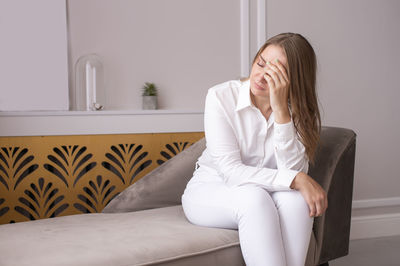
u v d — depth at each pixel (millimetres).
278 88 1349
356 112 2689
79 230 1377
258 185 1320
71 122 2096
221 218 1339
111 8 2240
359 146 2703
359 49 2672
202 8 2385
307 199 1282
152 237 1279
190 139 2289
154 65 2328
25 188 2057
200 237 1298
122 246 1202
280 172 1322
